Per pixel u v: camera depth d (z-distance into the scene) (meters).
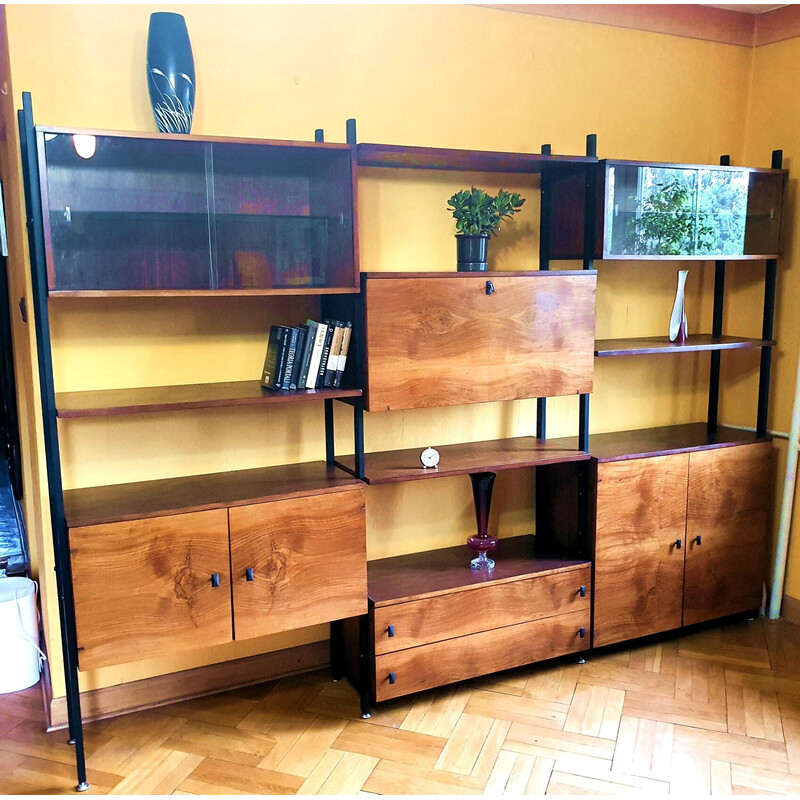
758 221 3.11
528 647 2.82
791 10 3.18
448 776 2.28
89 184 2.09
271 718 2.59
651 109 3.21
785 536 3.31
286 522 2.38
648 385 3.45
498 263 3.02
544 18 2.95
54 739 2.48
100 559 2.15
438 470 2.62
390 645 2.56
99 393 2.38
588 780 2.25
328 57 2.63
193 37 2.44
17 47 2.23
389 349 2.47
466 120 2.87
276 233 2.32
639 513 2.96
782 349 3.30
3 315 3.50
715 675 2.86
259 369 2.69
